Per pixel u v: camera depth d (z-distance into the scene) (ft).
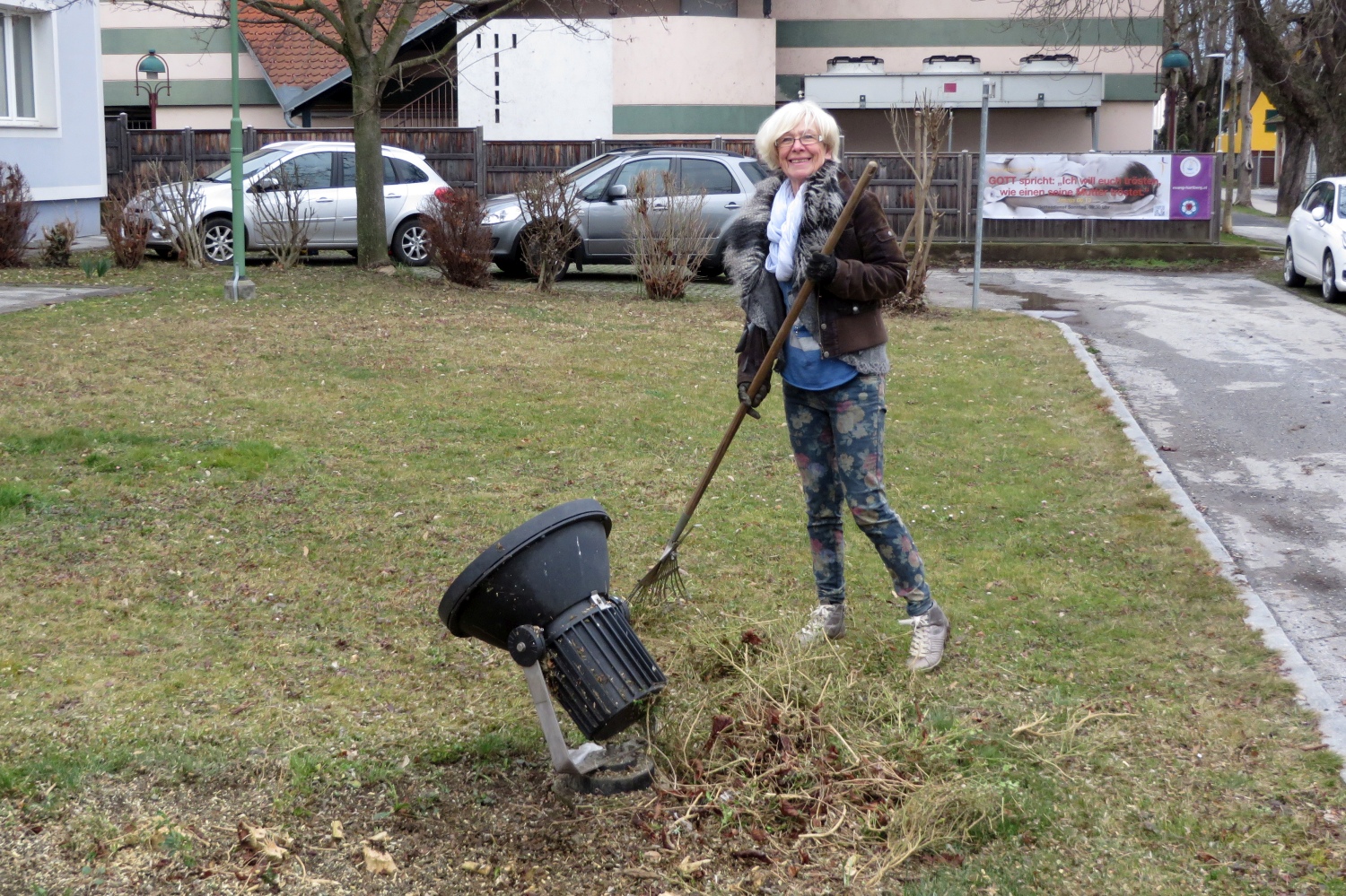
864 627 15.21
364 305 40.29
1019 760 11.80
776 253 13.42
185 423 23.97
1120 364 37.32
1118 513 20.70
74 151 60.90
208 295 40.22
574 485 21.30
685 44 80.74
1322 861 10.14
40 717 12.09
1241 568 18.51
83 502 19.08
